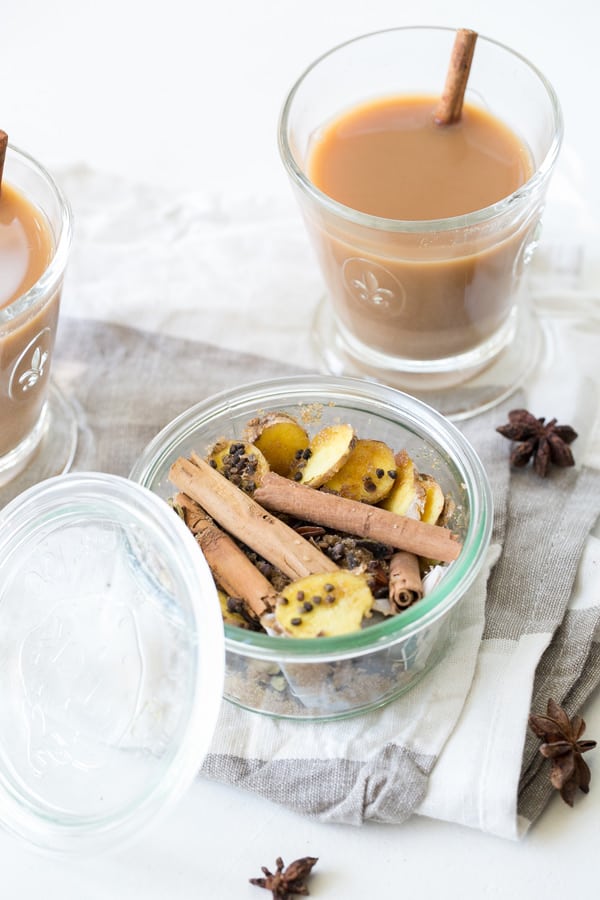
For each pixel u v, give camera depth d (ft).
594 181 2.27
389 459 1.90
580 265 2.21
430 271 2.00
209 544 1.85
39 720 1.81
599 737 1.87
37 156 2.37
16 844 1.83
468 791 1.80
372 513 1.84
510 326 2.19
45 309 1.96
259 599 1.80
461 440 1.88
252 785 1.84
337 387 1.94
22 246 2.01
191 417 1.92
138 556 1.80
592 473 2.05
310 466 1.91
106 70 2.48
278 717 1.88
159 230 2.28
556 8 2.48
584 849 1.80
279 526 1.85
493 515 1.91
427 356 2.15
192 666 1.76
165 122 2.42
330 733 1.86
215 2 2.56
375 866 1.81
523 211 1.98
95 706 1.79
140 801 1.76
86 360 2.18
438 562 1.84
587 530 1.98
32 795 1.79
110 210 2.29
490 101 2.10
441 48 2.09
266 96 2.44
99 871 1.81
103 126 2.41
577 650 1.90
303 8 2.54
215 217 2.29
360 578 1.79
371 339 2.15
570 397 2.11
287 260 2.25
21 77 2.48
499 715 1.85
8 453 2.09
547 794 1.82
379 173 2.07
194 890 1.80
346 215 1.96
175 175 2.35
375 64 2.11
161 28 2.53
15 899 1.80
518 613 1.93
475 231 1.96
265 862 1.81
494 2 2.50
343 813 1.81
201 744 1.76
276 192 2.32
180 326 2.20
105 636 1.81
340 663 1.77
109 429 2.12
